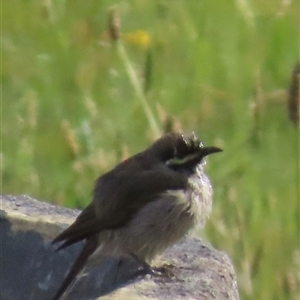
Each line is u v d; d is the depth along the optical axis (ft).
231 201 39.93
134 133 42.73
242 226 39.04
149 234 31.40
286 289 37.99
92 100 44.01
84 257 30.01
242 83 45.68
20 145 43.37
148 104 43.16
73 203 41.47
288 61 47.19
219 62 46.44
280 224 39.91
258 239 39.14
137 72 45.73
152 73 44.21
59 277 30.37
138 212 31.30
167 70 46.06
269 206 40.42
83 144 42.63
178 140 32.48
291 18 48.70
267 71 46.78
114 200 31.27
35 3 49.08
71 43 47.52
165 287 26.71
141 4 49.62
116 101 44.14
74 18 49.16
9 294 30.40
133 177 31.68
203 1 48.70
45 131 43.91
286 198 40.98
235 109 44.14
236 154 42.34
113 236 31.09
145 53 46.32
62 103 44.75
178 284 26.96
